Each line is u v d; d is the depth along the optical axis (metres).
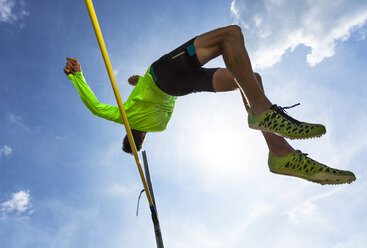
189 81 2.02
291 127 1.48
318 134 1.41
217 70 2.04
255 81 1.64
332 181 1.61
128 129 1.99
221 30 1.72
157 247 3.02
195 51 1.83
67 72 2.32
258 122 1.61
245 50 1.66
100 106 2.37
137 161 2.45
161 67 2.02
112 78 1.66
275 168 1.78
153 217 3.13
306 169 1.66
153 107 2.27
